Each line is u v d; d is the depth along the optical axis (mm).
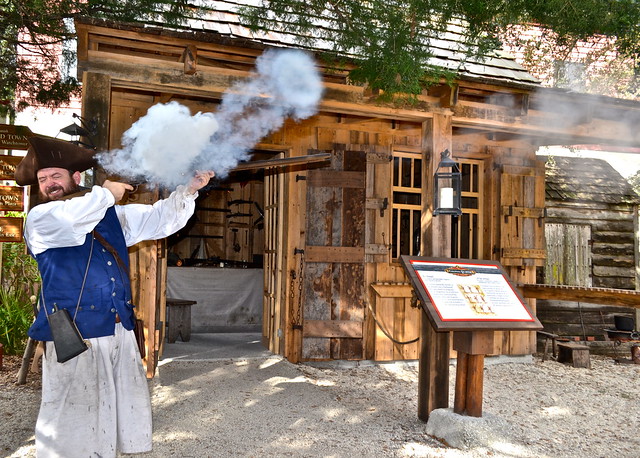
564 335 8875
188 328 7742
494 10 4961
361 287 7051
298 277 6895
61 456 2373
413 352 7277
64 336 2346
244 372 6152
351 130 7129
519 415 5383
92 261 2537
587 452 4453
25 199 7621
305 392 5617
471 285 4672
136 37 4660
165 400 5105
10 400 5051
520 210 7941
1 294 7488
